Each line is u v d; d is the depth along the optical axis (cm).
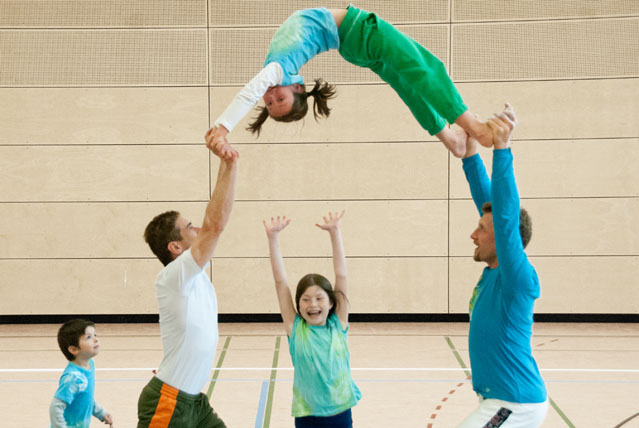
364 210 726
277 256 307
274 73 235
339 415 288
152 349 611
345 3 725
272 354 591
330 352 288
